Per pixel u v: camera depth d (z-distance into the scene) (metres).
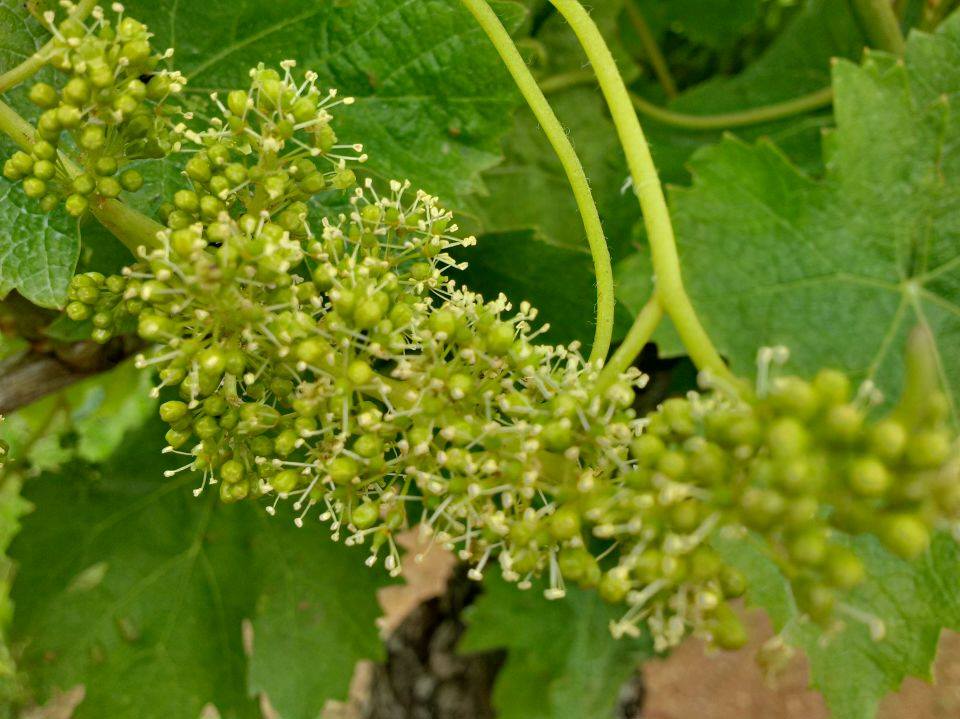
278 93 0.13
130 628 0.23
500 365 0.12
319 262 0.13
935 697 0.72
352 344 0.12
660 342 0.19
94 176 0.13
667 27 0.34
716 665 0.73
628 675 0.28
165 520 0.24
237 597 0.24
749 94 0.28
